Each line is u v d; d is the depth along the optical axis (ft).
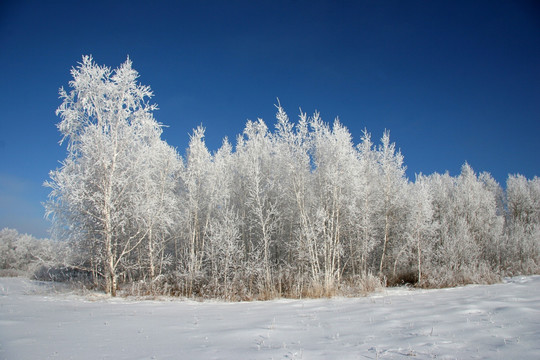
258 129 74.13
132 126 57.06
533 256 74.74
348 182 62.85
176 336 22.34
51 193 51.83
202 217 70.23
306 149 63.31
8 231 146.10
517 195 121.08
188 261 60.03
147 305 42.52
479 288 49.32
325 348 17.61
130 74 56.39
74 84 52.47
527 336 17.33
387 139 70.79
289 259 66.08
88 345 19.71
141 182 58.95
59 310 36.14
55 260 55.47
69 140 53.88
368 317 27.30
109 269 52.70
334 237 62.34
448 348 16.17
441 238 75.77
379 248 72.38
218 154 73.26
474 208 89.56
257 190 60.85
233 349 18.19
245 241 70.69
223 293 52.60
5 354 17.54
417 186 71.56
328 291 49.42
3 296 48.03
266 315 31.60
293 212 66.28
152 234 61.62
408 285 62.59
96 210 54.60
